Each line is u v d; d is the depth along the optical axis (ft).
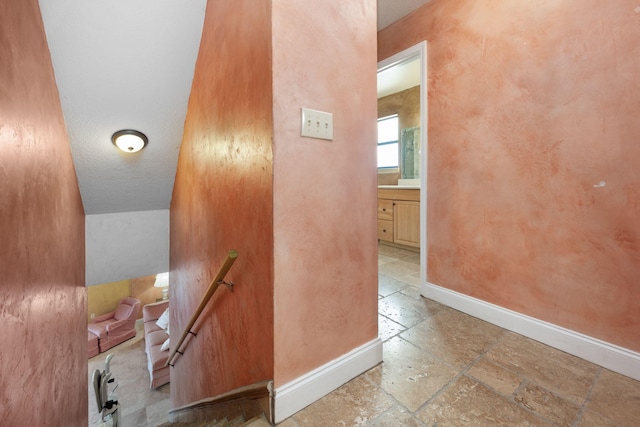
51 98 4.90
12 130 3.07
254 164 3.78
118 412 8.12
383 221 13.51
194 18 5.59
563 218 4.91
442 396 3.97
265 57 3.41
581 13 4.52
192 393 7.71
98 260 9.34
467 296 6.49
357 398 3.94
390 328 5.88
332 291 4.05
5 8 3.01
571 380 4.25
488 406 3.78
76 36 4.92
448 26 6.43
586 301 4.70
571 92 4.70
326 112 3.83
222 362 5.32
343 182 4.10
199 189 6.49
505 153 5.62
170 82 6.42
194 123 6.68
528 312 5.45
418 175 14.01
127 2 4.86
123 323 21.45
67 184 6.05
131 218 9.64
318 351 3.93
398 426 3.48
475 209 6.21
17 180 3.18
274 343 3.50
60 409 4.54
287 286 3.55
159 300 25.11
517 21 5.28
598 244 4.54
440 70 6.64
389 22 7.67
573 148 4.73
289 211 3.51
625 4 4.11
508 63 5.46
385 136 15.70
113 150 7.24
